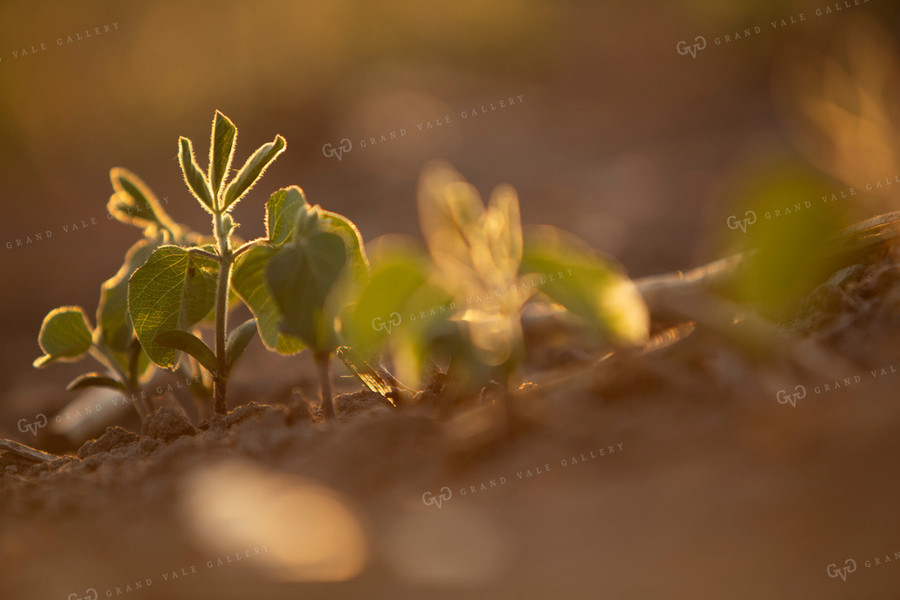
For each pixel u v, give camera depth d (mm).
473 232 896
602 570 834
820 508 840
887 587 779
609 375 918
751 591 805
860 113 1229
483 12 4156
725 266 941
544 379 958
